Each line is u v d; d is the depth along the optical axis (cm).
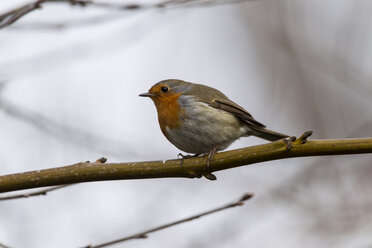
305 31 1759
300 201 1237
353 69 1534
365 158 1323
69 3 715
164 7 752
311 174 1268
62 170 648
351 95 1642
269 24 1830
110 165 658
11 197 647
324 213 1234
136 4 746
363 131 1188
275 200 1218
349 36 1580
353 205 1276
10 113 978
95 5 725
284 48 1794
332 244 1185
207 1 757
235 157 662
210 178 678
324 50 1639
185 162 675
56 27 805
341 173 1316
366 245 1156
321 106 1678
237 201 670
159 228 662
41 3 681
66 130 1023
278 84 1762
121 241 654
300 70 1742
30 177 641
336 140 614
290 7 1814
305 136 618
